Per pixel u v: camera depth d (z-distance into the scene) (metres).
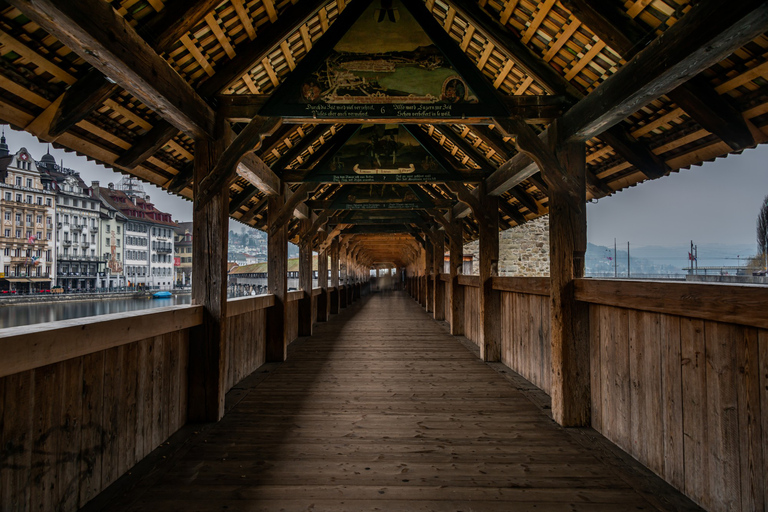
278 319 5.93
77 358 2.11
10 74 2.41
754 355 1.87
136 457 2.66
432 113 3.54
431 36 3.57
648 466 2.62
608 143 3.49
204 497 2.29
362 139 5.98
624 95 2.62
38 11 1.79
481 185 5.95
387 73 3.56
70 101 2.66
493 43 3.48
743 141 2.74
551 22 3.07
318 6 3.45
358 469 2.63
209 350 3.48
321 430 3.28
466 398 4.14
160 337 2.99
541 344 4.46
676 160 3.33
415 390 4.42
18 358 1.69
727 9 1.87
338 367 5.51
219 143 3.62
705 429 2.15
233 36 3.29
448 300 10.28
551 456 2.82
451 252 8.38
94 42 2.03
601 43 2.97
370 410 3.77
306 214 8.20
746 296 1.86
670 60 2.21
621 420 2.93
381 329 9.13
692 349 2.24
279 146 5.67
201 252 3.54
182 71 3.27
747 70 2.37
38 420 1.86
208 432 3.23
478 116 3.51
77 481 2.11
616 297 2.86
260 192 6.68
